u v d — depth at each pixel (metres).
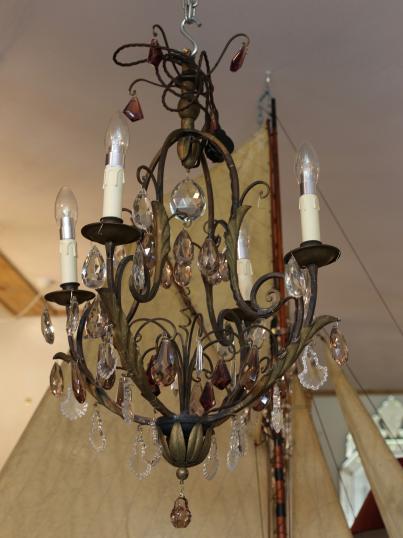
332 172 3.08
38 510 2.55
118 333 1.28
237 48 2.38
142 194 1.34
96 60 2.42
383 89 2.57
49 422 2.62
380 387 5.78
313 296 1.34
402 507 2.64
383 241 3.62
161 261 1.35
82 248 3.67
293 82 2.54
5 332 5.05
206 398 1.32
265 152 2.75
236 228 1.42
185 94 1.54
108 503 2.62
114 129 1.32
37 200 3.27
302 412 2.89
